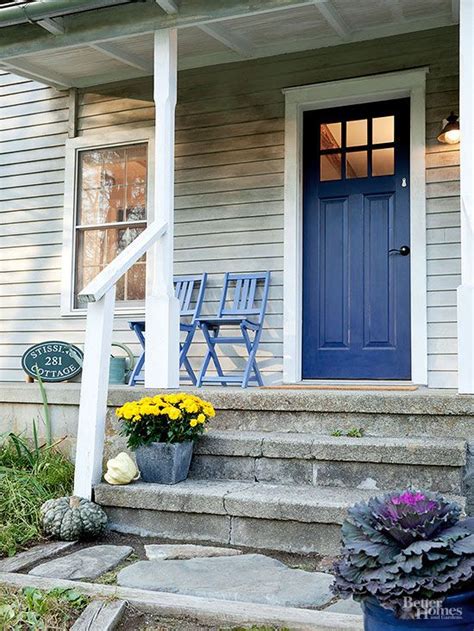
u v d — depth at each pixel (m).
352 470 2.86
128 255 3.35
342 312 4.64
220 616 1.97
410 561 1.55
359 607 2.03
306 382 4.60
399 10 4.20
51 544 2.71
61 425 3.75
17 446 3.55
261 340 4.76
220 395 3.30
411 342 4.39
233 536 2.71
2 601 2.11
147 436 2.99
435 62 4.38
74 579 2.29
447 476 2.73
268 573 2.31
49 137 5.60
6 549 2.60
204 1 3.70
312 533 2.59
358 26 4.43
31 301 5.57
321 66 4.67
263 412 3.24
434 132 4.38
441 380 4.29
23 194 5.65
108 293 3.16
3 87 5.70
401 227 4.51
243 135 4.89
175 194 5.07
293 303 4.66
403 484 2.78
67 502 2.84
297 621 1.92
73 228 5.44
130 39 4.50
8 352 5.61
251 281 4.77
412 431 2.99
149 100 5.24
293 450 2.93
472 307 3.04
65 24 4.05
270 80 4.82
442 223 4.34
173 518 2.81
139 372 4.62
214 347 4.73
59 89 5.55
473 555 1.56
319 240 4.72
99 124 5.40
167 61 3.80
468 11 3.22
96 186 5.43
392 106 4.58
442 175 4.35
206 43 4.73
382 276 4.55
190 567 2.38
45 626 1.96
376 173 4.61
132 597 2.09
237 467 3.05
